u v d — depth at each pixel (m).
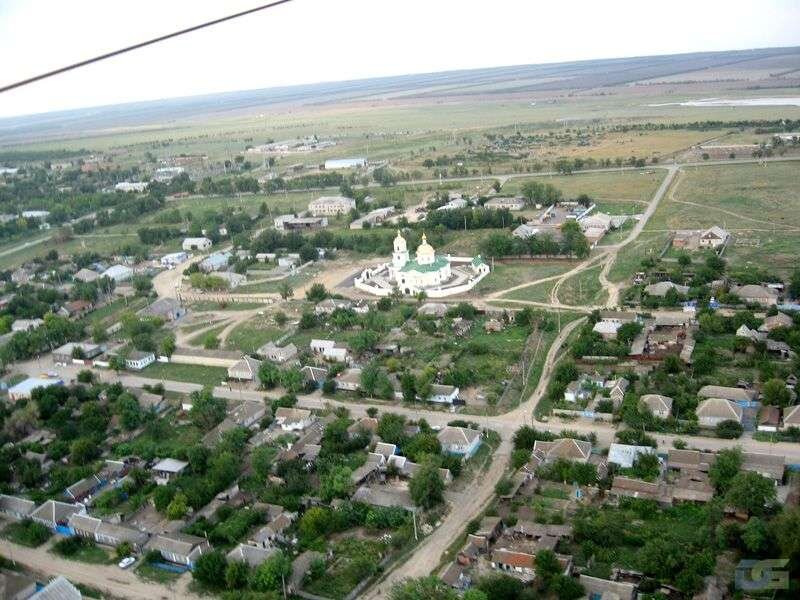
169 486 163.12
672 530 136.12
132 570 141.62
